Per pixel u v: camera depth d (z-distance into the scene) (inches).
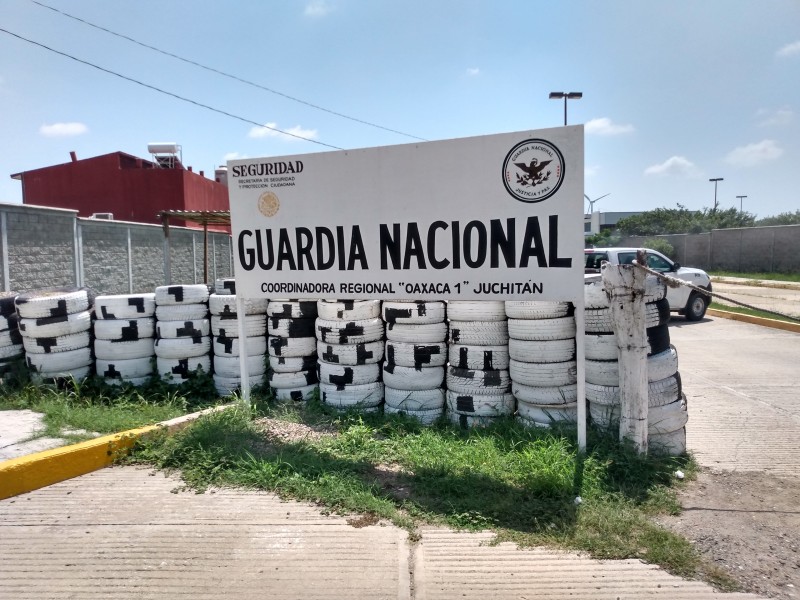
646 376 177.6
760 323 526.3
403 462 184.2
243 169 227.9
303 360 250.7
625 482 165.9
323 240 218.7
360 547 134.3
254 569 125.3
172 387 261.9
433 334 221.3
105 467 182.4
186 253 738.8
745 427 224.7
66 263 482.9
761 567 126.0
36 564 127.2
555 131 180.5
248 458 182.7
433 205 199.5
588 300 190.2
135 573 123.9
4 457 173.3
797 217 1786.4
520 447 188.9
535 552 132.3
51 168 916.0
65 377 253.4
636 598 114.7
